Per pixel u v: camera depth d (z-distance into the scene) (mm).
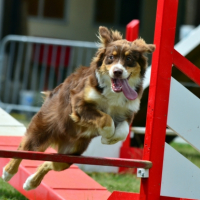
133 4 27062
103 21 27156
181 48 14039
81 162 7090
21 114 21312
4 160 9711
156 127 7789
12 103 21609
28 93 21188
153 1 26984
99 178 12648
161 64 7809
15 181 9602
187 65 8031
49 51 20375
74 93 7957
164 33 7820
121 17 27219
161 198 7797
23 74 21438
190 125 8344
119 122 8266
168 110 8266
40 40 19953
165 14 7797
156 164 7777
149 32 27172
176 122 8297
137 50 8039
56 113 8469
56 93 8711
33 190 9109
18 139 10977
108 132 7582
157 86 7785
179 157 8734
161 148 7809
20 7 26250
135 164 7488
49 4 26578
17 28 26406
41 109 8836
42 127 8680
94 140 13031
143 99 14461
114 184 11852
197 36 13984
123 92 7730
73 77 8398
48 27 26812
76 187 9086
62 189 8836
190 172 8750
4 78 21531
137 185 11867
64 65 20516
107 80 7797
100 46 8227
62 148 8844
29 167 9469
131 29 12867
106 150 13148
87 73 8117
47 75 20953
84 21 26922
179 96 8320
